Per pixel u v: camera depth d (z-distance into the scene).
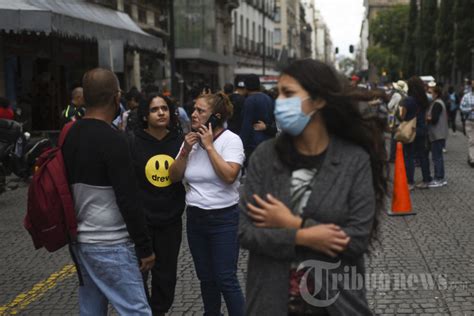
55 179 3.26
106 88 3.35
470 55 31.45
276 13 74.06
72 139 3.32
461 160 14.57
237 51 49.19
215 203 4.14
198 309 5.04
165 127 4.41
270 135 8.47
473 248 6.64
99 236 3.34
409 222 7.98
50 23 12.79
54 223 3.26
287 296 2.45
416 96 9.93
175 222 4.41
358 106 2.47
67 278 6.08
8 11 12.52
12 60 16.12
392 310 4.88
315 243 2.34
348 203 2.42
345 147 2.47
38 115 17.27
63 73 18.64
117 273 3.37
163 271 4.43
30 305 5.31
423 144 10.44
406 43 55.62
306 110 2.39
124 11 23.28
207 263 4.29
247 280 2.54
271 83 27.81
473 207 8.86
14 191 11.38
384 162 2.54
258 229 2.43
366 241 2.41
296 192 2.44
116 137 3.29
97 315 3.50
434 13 45.41
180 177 4.23
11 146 11.30
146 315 3.45
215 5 38.06
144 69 25.59
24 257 6.92
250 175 2.53
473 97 13.22
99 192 3.31
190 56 32.50
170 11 21.89
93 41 16.14
